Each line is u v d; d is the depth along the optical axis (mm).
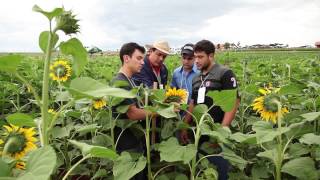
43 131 2121
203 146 4047
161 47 6070
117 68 11906
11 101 6324
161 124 4742
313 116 3396
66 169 4418
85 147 2172
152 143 4566
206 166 3562
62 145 4848
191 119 4777
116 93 1940
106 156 2244
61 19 2068
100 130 4785
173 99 4395
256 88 5676
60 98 4590
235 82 4809
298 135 3555
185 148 3389
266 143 4016
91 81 2059
